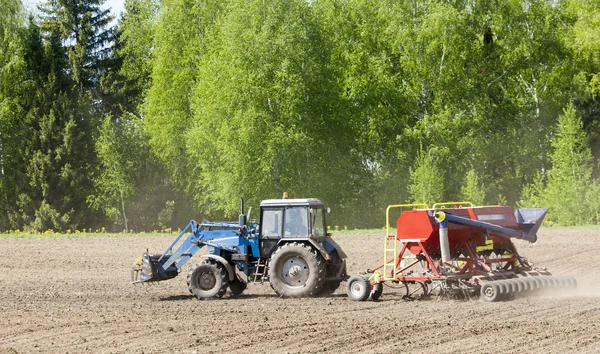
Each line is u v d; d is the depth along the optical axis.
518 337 14.62
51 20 83.69
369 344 14.30
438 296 20.02
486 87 61.28
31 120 72.25
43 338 15.64
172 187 75.50
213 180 62.84
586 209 51.84
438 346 13.99
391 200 62.72
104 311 19.28
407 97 61.53
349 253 33.53
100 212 74.44
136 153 73.44
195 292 21.80
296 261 21.34
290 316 17.80
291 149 57.53
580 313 17.09
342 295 21.83
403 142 61.69
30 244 42.81
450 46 58.94
